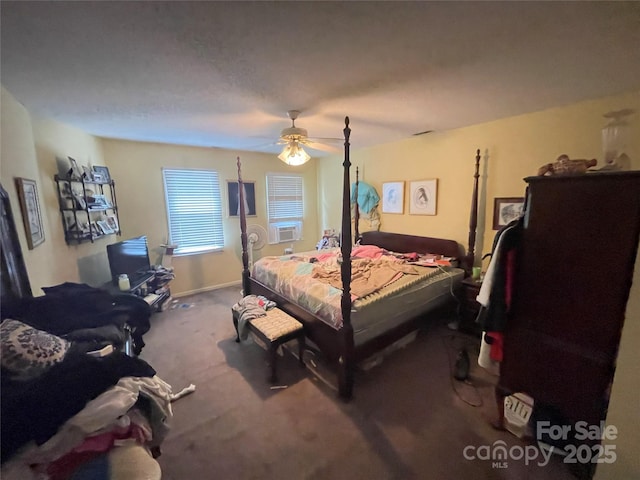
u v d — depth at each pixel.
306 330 2.44
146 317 2.38
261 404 2.01
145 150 3.90
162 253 4.15
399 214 4.10
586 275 1.30
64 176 2.61
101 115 2.53
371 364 2.43
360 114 2.63
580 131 2.41
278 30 1.27
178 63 1.58
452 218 3.48
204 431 1.77
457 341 2.85
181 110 2.45
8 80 1.70
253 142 4.00
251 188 4.91
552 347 1.45
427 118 2.83
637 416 1.15
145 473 1.05
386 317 2.36
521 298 1.54
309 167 5.56
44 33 1.25
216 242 4.66
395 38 1.36
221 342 2.90
